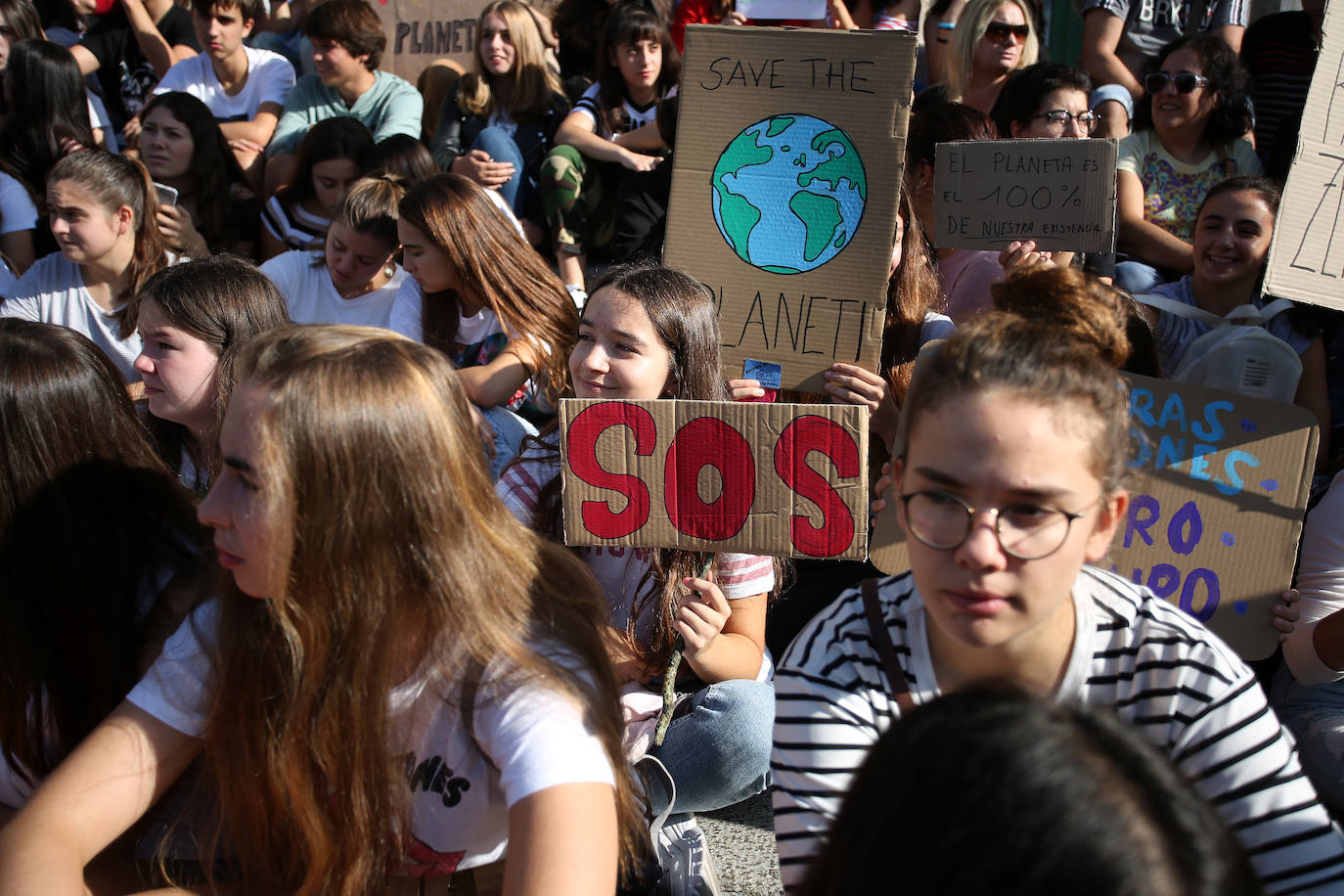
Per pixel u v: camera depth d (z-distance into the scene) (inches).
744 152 107.2
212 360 96.7
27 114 188.5
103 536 69.7
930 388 48.5
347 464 52.2
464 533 55.6
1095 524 50.1
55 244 187.9
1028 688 35.8
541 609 60.0
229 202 191.5
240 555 55.2
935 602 48.7
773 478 69.2
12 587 68.1
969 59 183.8
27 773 71.2
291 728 56.0
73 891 55.3
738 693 83.8
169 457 104.4
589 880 52.4
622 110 197.0
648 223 171.3
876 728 55.4
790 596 112.9
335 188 183.9
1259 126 195.8
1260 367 118.6
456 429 55.9
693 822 85.2
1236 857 32.4
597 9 227.9
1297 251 82.0
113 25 255.4
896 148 103.4
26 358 67.8
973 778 31.0
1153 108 163.9
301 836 60.3
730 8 216.7
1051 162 112.3
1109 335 61.0
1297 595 83.5
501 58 199.9
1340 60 80.7
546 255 205.6
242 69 229.3
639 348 86.5
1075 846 29.3
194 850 66.4
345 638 54.1
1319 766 91.7
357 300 155.0
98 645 70.0
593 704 57.7
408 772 58.9
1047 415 45.9
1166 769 32.6
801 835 55.3
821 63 105.1
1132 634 53.0
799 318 106.4
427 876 61.7
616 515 71.9
